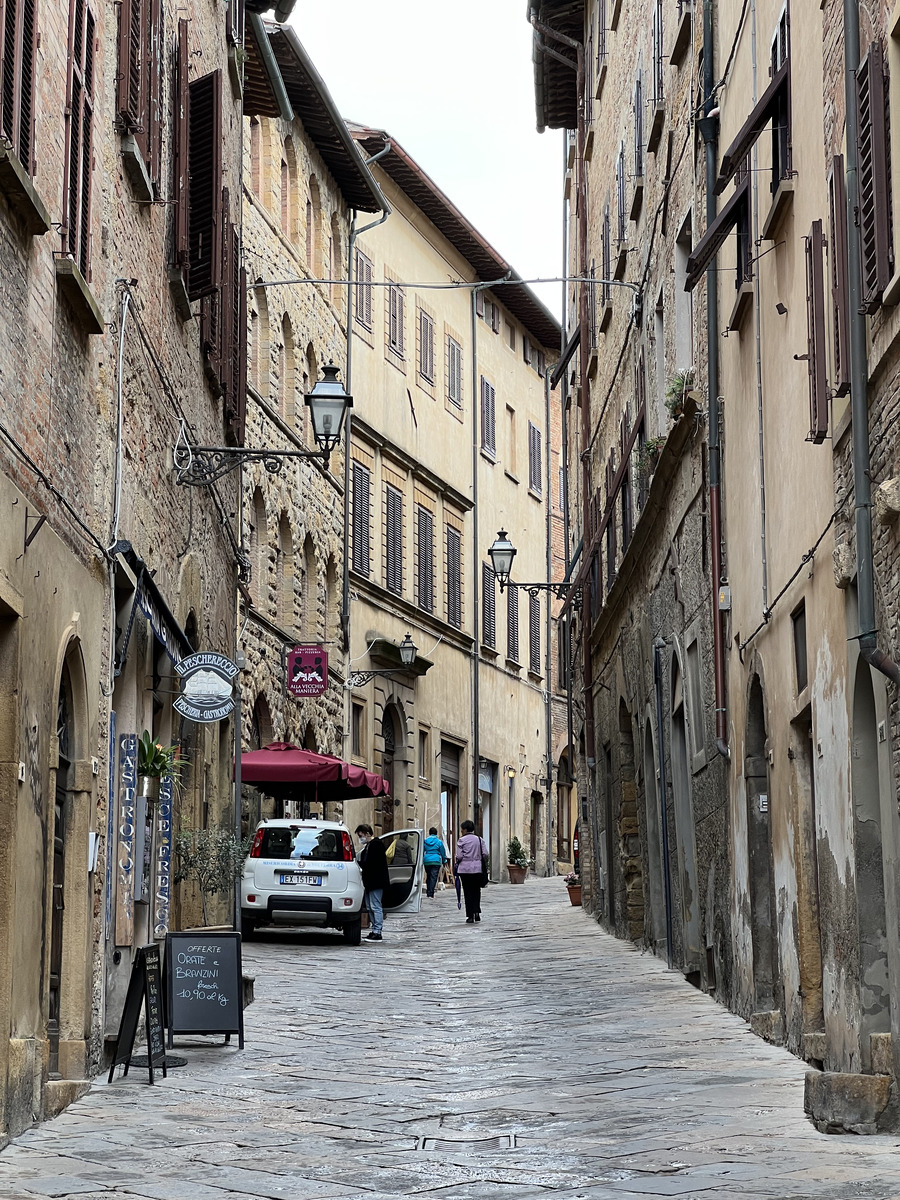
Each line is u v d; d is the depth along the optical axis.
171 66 15.62
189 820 17.92
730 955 15.43
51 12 10.30
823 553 11.27
